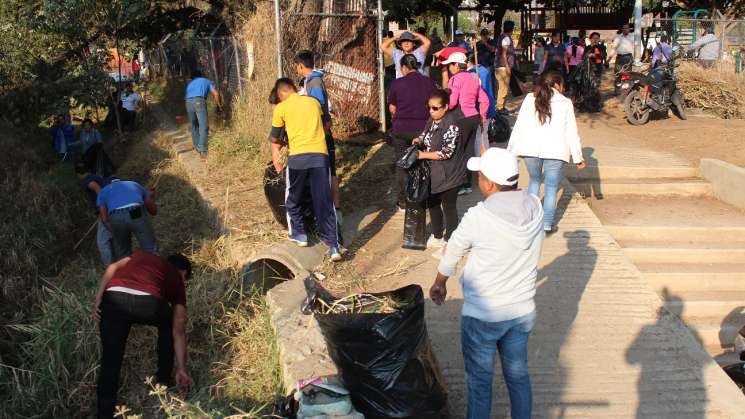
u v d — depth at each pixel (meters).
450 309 5.73
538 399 4.66
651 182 9.05
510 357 3.95
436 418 4.23
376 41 11.56
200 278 6.85
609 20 30.28
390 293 4.68
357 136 11.37
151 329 6.32
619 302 5.90
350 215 8.03
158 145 13.43
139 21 16.64
